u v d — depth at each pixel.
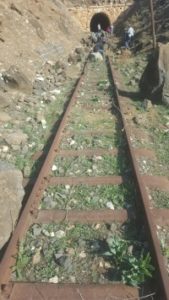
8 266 1.97
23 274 1.99
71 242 2.21
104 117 4.26
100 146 3.42
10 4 8.84
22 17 8.68
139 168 2.99
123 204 2.54
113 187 2.74
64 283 1.90
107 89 5.58
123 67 7.66
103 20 18.39
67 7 17.16
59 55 8.93
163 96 4.61
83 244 2.19
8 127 3.89
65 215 2.42
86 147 3.42
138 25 13.23
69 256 2.10
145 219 2.26
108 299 1.80
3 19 7.67
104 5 17.44
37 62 7.05
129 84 5.91
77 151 3.30
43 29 9.62
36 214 2.43
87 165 3.08
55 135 3.51
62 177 2.87
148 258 1.96
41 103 4.80
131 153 3.08
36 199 2.55
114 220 2.38
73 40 12.24
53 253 2.13
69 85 5.95
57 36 10.70
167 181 2.87
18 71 5.04
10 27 7.62
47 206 2.53
